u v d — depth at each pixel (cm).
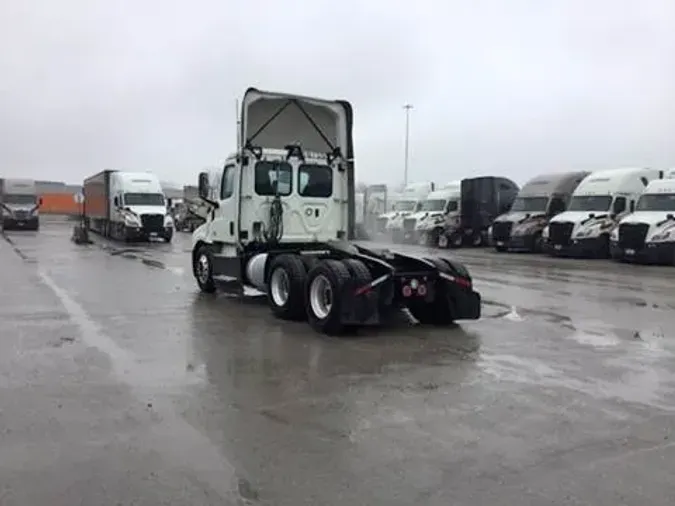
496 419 547
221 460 454
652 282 1681
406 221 3528
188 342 842
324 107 1205
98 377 665
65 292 1311
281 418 546
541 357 776
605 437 505
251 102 1140
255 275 1116
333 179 1217
